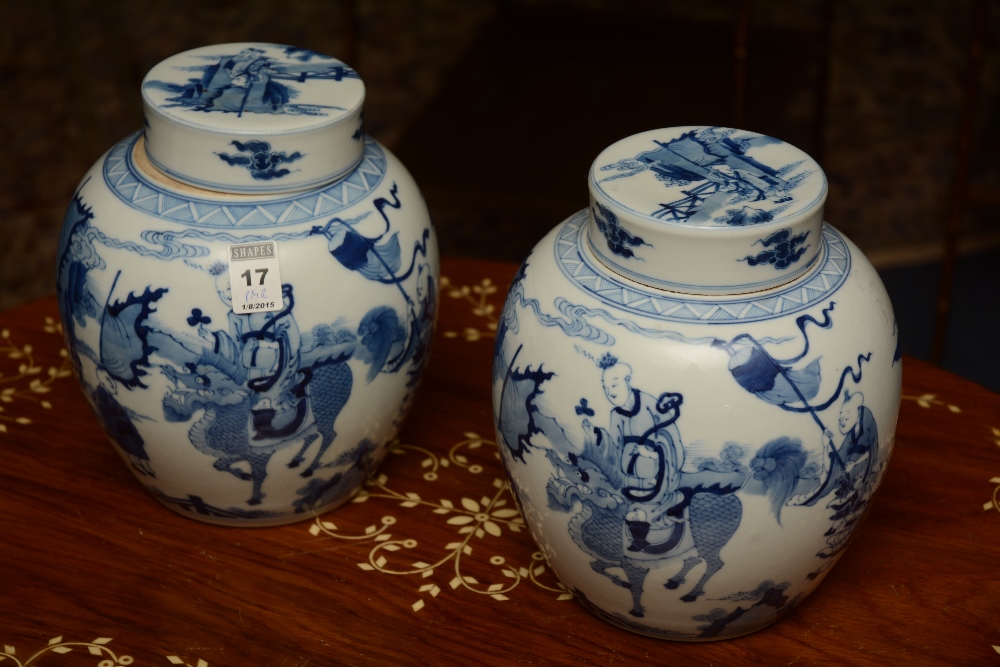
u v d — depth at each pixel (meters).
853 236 2.26
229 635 0.83
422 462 1.03
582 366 0.72
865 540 0.92
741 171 0.75
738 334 0.69
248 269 0.80
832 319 0.72
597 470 0.72
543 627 0.85
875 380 0.73
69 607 0.85
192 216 0.81
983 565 0.89
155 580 0.89
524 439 0.76
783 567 0.76
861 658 0.81
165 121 0.81
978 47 1.43
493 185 1.67
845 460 0.72
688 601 0.77
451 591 0.88
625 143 0.80
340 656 0.81
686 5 2.47
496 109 1.91
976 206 2.30
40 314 1.22
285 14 2.63
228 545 0.93
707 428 0.69
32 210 2.30
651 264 0.71
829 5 1.91
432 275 0.92
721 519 0.72
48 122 2.45
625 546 0.74
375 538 0.94
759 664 0.81
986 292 2.18
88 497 0.98
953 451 1.01
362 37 2.61
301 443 0.87
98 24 2.52
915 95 2.36
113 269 0.81
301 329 0.82
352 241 0.83
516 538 0.94
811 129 2.40
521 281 0.79
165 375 0.82
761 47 2.09
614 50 2.12
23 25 2.46
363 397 0.88
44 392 1.10
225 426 0.84
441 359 1.16
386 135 2.51
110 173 0.86
